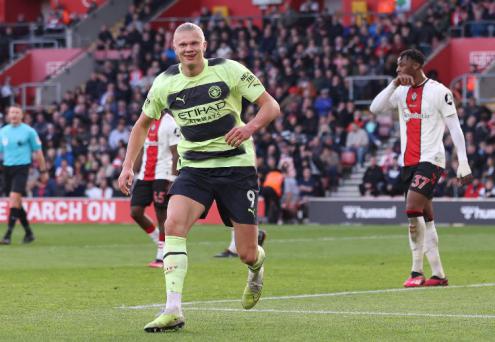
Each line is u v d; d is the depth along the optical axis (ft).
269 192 184.03
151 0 277.64
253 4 275.59
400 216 180.14
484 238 142.51
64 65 256.52
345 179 199.21
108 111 222.28
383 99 83.05
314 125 205.98
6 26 279.90
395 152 189.37
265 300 71.97
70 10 291.79
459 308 66.18
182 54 57.47
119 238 147.84
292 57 229.04
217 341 52.16
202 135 58.34
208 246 130.11
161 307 68.33
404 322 59.21
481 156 182.60
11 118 135.44
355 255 115.34
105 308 67.97
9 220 136.36
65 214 194.39
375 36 229.04
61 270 97.09
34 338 53.98
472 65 216.13
